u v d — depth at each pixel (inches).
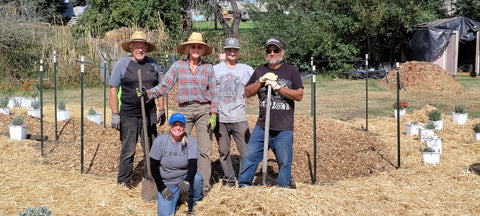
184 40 746.8
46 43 672.4
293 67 189.0
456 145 296.0
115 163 248.7
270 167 242.8
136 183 217.5
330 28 792.9
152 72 207.3
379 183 217.8
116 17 784.3
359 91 612.4
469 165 252.4
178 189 171.2
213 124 198.1
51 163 246.8
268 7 853.8
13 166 233.8
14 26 665.0
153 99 208.7
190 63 201.9
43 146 279.7
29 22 716.0
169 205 171.0
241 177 193.0
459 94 582.2
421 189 210.7
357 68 789.2
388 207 187.0
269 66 191.5
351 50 776.3
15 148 269.3
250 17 906.1
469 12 973.8
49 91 596.7
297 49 768.3
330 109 464.4
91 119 356.2
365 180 224.7
